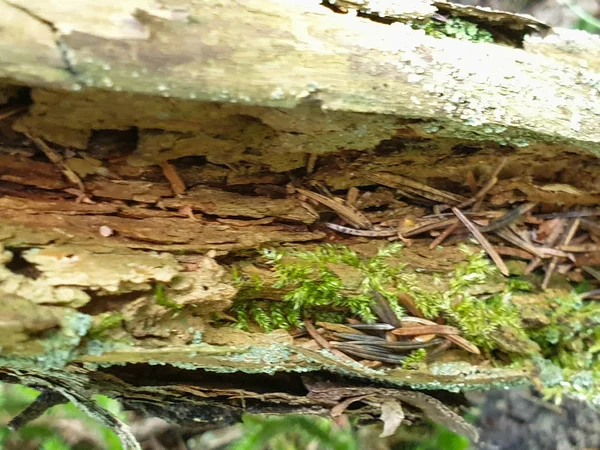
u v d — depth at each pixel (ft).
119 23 0.25
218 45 0.27
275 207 0.37
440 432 0.62
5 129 0.30
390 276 0.39
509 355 0.40
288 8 0.29
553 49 0.35
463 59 0.32
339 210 0.39
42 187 0.32
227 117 0.30
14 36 0.24
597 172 0.39
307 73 0.29
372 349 0.38
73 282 0.29
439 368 0.39
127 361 0.33
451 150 0.37
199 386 0.39
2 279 0.28
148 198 0.34
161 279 0.31
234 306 0.37
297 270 0.36
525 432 0.65
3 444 0.65
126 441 0.44
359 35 0.30
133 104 0.28
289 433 0.67
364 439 0.64
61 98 0.27
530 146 0.36
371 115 0.30
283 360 0.37
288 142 0.33
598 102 0.34
